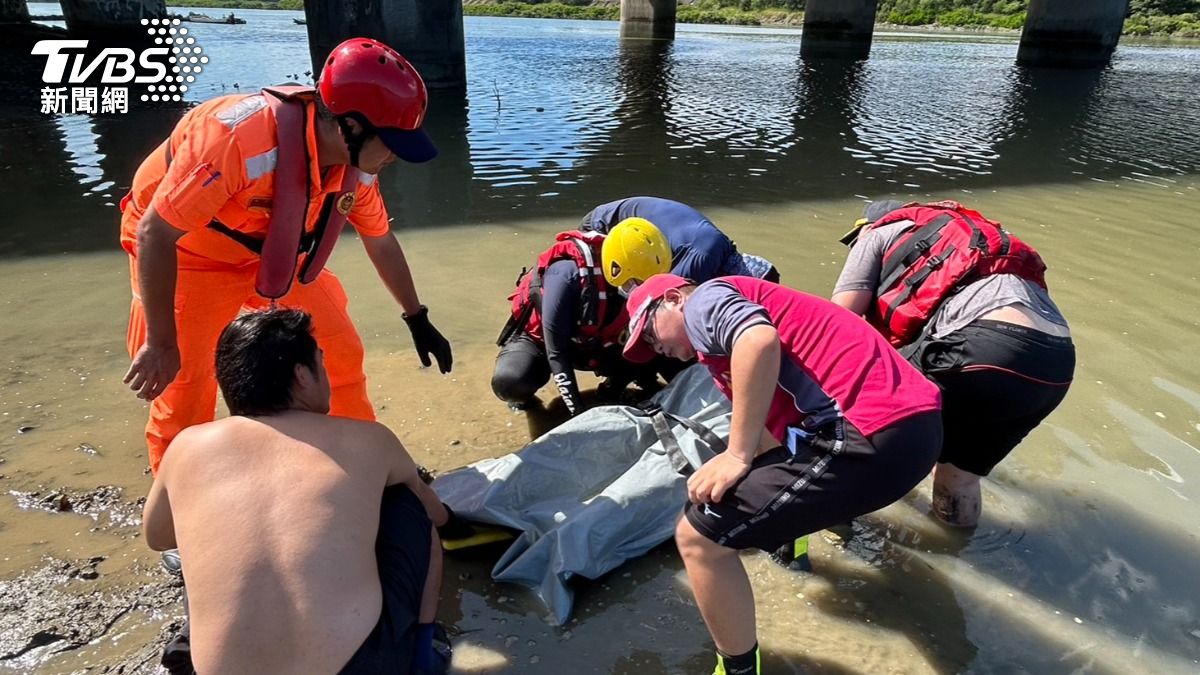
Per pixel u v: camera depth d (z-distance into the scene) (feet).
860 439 7.38
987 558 10.28
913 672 8.62
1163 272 20.17
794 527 7.62
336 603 6.31
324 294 9.97
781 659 8.76
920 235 10.34
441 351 11.43
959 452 10.02
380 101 7.85
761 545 7.77
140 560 9.86
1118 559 10.22
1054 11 83.92
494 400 13.92
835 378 7.54
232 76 58.23
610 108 48.16
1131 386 14.32
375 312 17.35
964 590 9.77
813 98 55.16
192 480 6.68
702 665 8.67
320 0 54.29
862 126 43.75
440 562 8.13
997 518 10.97
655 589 9.76
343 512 6.63
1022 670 8.64
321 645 6.20
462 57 55.01
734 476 7.34
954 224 10.22
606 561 9.78
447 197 26.68
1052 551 10.37
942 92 60.13
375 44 8.09
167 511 7.48
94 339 15.71
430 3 52.44
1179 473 11.87
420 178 29.32
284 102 8.16
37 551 9.91
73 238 21.86
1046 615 9.37
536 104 49.06
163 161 8.55
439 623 9.00
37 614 8.95
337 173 8.71
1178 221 25.22
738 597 7.82
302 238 9.01
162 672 8.21
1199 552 10.34
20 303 17.34
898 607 9.52
